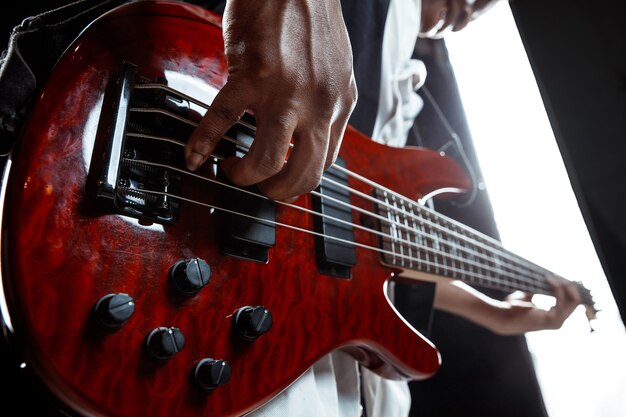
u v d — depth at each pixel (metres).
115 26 0.32
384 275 0.46
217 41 0.37
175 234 0.31
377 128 0.67
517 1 1.18
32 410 0.32
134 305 0.28
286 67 0.28
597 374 0.98
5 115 0.28
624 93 1.03
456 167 0.62
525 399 0.88
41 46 0.32
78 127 0.28
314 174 0.31
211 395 0.30
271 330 0.34
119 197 0.29
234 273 0.33
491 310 0.77
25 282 0.25
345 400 0.48
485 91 1.24
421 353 0.45
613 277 0.99
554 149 1.17
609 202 1.01
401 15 0.73
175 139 0.32
